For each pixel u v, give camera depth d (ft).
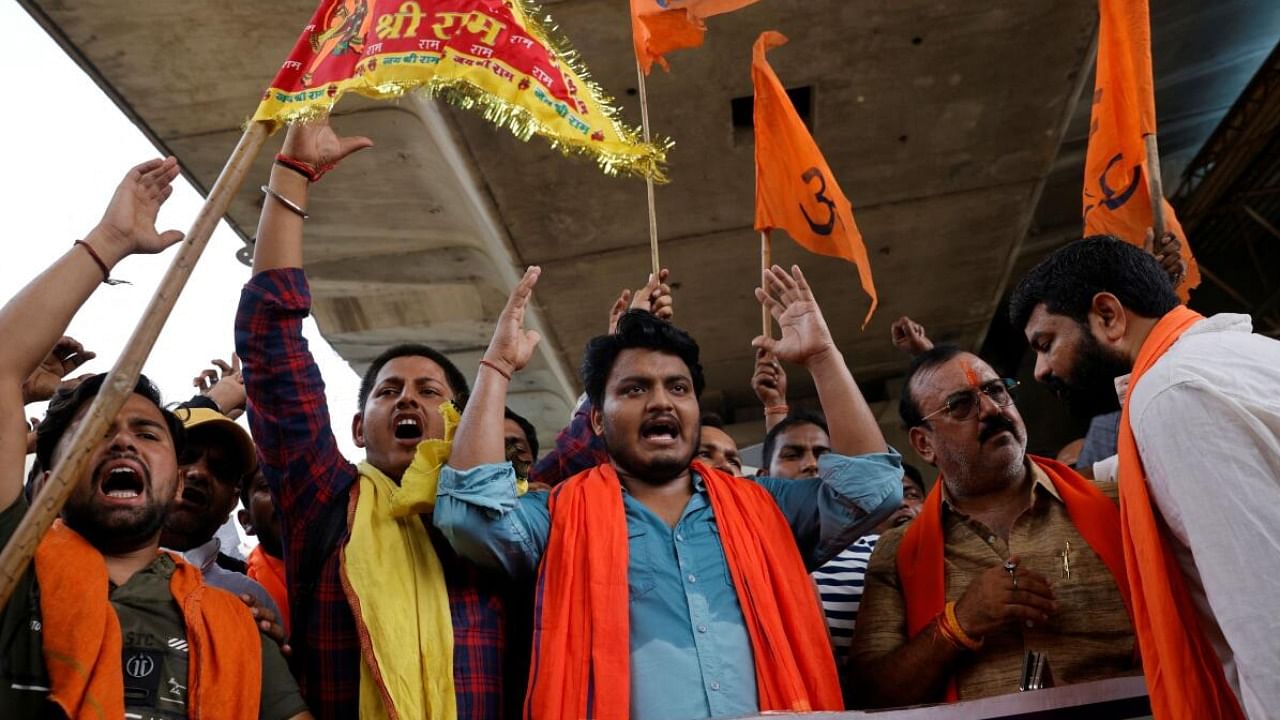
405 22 9.39
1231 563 6.50
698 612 8.94
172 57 22.94
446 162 26.11
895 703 9.59
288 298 9.78
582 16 21.02
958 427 10.28
